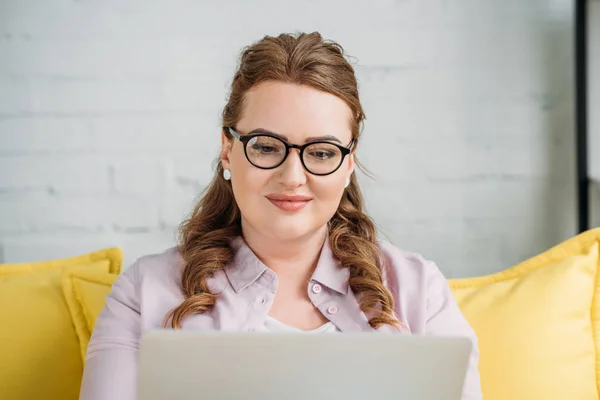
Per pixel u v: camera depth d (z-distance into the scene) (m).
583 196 1.94
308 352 0.85
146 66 2.01
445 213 2.04
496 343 1.32
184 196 2.03
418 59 2.03
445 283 1.36
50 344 1.38
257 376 0.86
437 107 2.03
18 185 2.01
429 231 2.04
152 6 2.01
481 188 2.04
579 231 1.95
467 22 2.03
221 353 0.85
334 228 1.33
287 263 1.27
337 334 0.84
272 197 1.17
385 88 2.03
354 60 2.03
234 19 2.02
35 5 2.00
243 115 1.19
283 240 1.22
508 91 2.03
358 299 1.26
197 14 2.02
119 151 2.02
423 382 0.88
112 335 1.22
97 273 1.45
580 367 1.31
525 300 1.36
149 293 1.27
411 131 2.03
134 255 2.03
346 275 1.28
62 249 2.02
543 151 2.04
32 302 1.42
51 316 1.41
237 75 1.23
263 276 1.26
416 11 2.02
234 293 1.26
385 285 1.31
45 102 2.01
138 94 2.01
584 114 1.93
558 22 2.02
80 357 1.40
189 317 1.23
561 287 1.36
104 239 2.03
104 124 2.01
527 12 2.02
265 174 1.16
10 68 2.00
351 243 1.31
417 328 1.28
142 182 2.02
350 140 1.23
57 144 2.01
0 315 1.40
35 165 2.01
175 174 2.03
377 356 0.86
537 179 2.04
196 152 2.02
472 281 1.45
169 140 2.02
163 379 0.86
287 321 1.25
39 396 1.36
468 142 2.04
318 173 1.16
